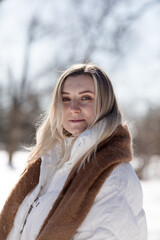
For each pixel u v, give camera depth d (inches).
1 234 66.9
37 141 69.7
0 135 828.0
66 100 63.1
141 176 475.2
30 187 67.4
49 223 53.3
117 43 557.6
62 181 60.5
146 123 549.3
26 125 700.0
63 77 63.2
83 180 54.0
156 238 136.3
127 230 50.9
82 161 56.1
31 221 60.7
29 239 59.9
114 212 50.9
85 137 56.6
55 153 68.3
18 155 732.7
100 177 53.3
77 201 52.4
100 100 59.4
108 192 52.6
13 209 66.2
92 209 52.1
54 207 56.2
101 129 57.1
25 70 687.1
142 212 55.7
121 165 54.9
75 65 64.0
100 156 55.4
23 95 686.5
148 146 497.7
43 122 72.0
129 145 58.4
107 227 50.7
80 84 60.9
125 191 52.6
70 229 51.4
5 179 322.0
